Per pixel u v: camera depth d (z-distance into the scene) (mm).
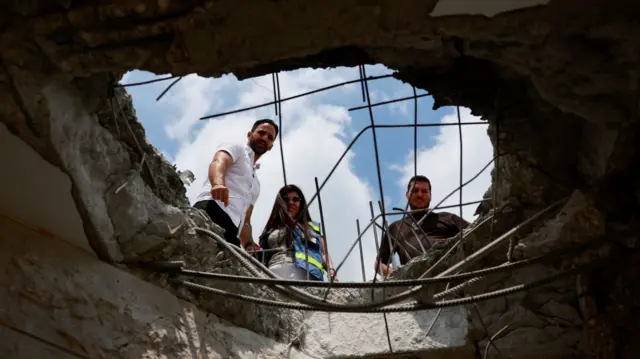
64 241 3426
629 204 3492
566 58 2777
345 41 2695
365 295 4414
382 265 4863
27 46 2699
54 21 2637
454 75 3215
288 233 4852
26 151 3047
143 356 3344
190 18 2609
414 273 4246
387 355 4129
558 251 3629
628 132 3141
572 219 3553
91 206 3309
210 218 4195
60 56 2750
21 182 3168
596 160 3426
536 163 3561
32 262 3207
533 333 4020
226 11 2598
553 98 2980
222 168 4543
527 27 2682
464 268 3877
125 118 3439
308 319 4371
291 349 4133
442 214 4945
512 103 3371
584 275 3766
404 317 4273
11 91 2799
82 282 3312
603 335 3689
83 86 3062
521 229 3756
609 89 2891
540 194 3654
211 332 3754
